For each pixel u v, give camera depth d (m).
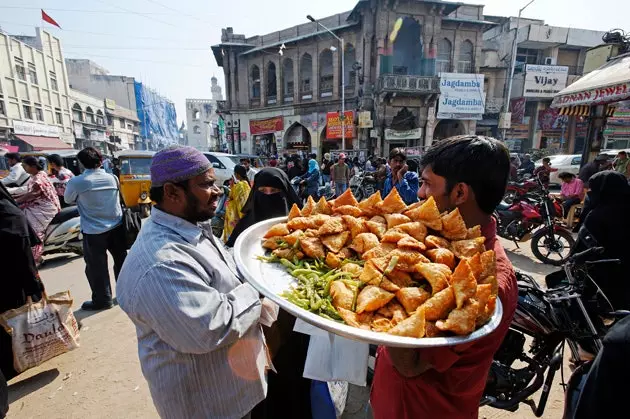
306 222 1.53
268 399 1.97
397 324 0.89
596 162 6.92
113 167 13.13
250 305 1.36
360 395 2.55
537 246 5.41
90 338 3.33
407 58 20.39
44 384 2.69
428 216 1.16
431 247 1.11
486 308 0.90
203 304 1.18
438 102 19.66
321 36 21.56
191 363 1.26
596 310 2.24
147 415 2.38
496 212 6.18
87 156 3.64
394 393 1.15
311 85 22.89
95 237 3.75
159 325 1.14
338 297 1.08
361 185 10.55
